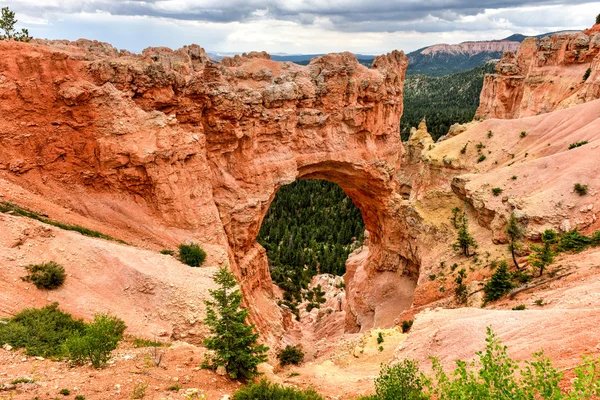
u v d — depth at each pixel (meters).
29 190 30.73
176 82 38.25
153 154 33.38
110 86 33.31
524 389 9.34
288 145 48.59
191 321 25.14
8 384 13.47
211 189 39.44
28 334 18.39
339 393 21.55
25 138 31.11
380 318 51.31
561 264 31.22
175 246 33.62
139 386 14.72
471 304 33.62
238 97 41.94
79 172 33.03
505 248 40.62
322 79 50.16
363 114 53.19
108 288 25.23
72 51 40.00
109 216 32.69
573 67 81.69
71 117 32.69
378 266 59.03
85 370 15.96
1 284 21.38
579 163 42.78
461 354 18.89
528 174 46.41
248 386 16.75
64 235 26.73
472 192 47.97
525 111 88.12
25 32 39.16
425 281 44.59
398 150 60.94
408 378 16.06
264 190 45.41
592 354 13.21
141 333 23.02
